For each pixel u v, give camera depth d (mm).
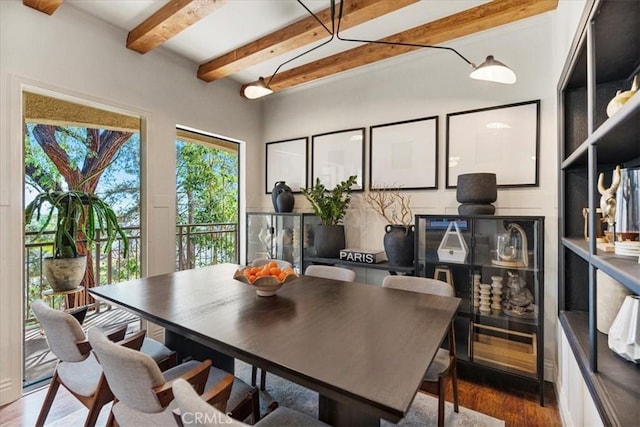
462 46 2748
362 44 2814
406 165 3021
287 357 1046
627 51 1454
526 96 2480
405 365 996
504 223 2385
